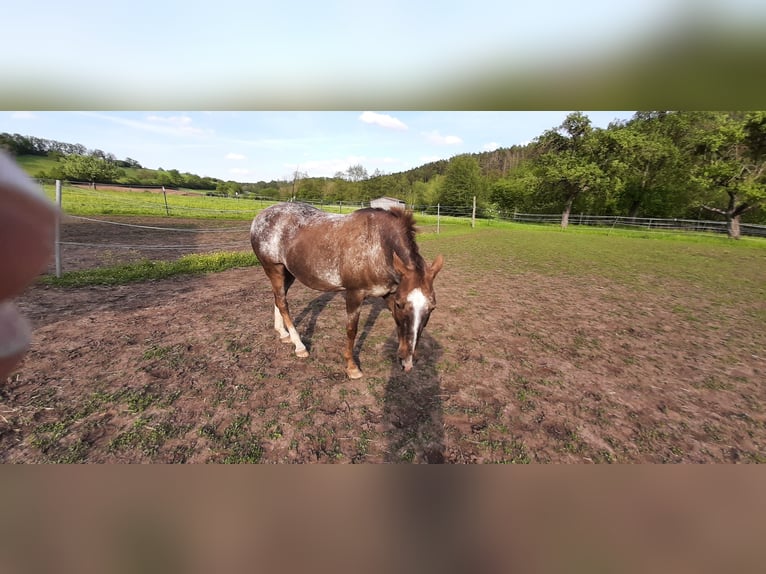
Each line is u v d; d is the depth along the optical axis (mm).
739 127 18828
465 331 5344
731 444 3152
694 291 8148
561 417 3420
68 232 12727
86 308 5277
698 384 4098
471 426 3234
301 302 6238
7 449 2701
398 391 3688
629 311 6602
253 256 9172
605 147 27734
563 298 7312
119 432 2928
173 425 3039
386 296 3588
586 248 14641
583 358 4621
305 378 3822
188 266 7816
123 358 3973
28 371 3635
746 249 15195
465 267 10164
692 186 23719
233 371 3871
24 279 384
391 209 3527
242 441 2910
